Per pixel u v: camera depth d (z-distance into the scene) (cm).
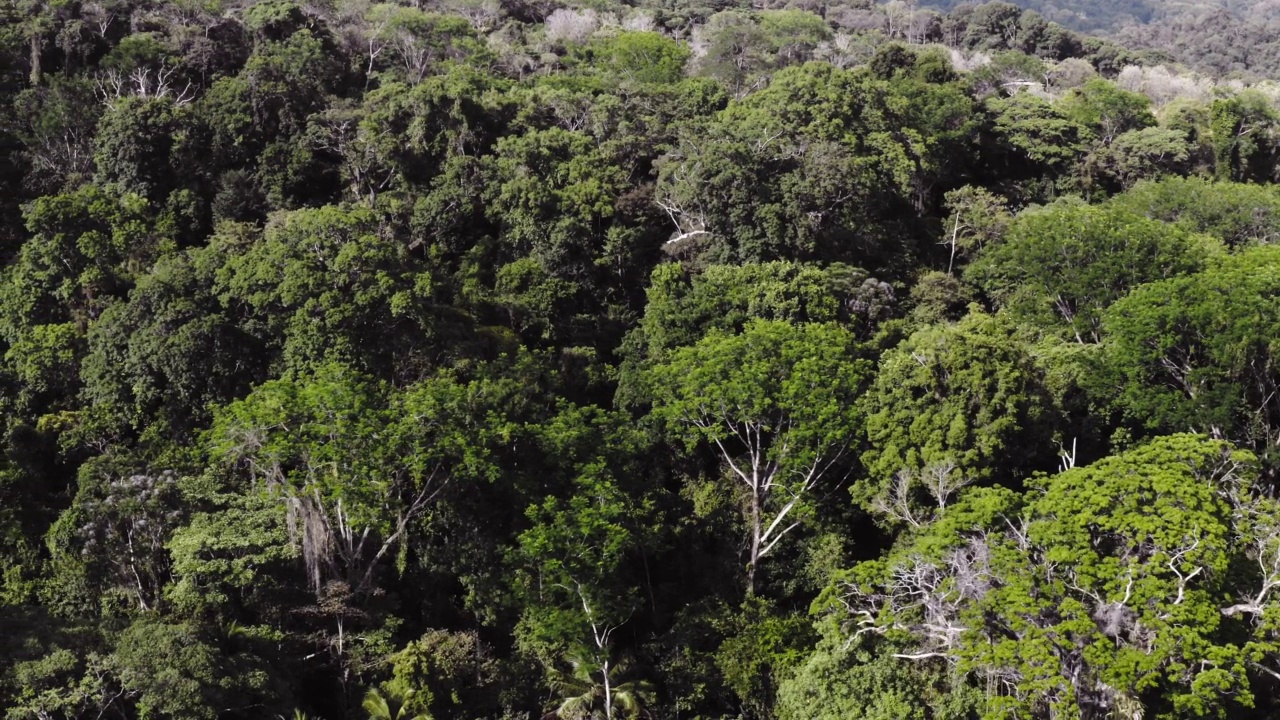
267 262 5072
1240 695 3334
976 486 4406
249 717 3772
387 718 3922
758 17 14062
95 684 3488
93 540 4088
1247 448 4647
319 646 4194
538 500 4619
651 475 5181
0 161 6681
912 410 4581
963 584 3681
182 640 3681
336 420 4322
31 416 5072
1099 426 4938
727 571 4853
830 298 5500
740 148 6234
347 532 4466
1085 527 3728
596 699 4209
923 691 3859
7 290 5488
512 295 5906
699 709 4309
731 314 5378
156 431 4834
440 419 4500
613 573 4538
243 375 4944
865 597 4119
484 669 4300
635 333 5688
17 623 3725
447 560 4566
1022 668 3419
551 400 5225
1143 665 3297
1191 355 4900
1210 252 5931
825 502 4897
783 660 4206
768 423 4816
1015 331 5597
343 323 4878
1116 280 5725
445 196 6438
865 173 6512
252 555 4094
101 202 5888
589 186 6419
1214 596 3628
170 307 4984
